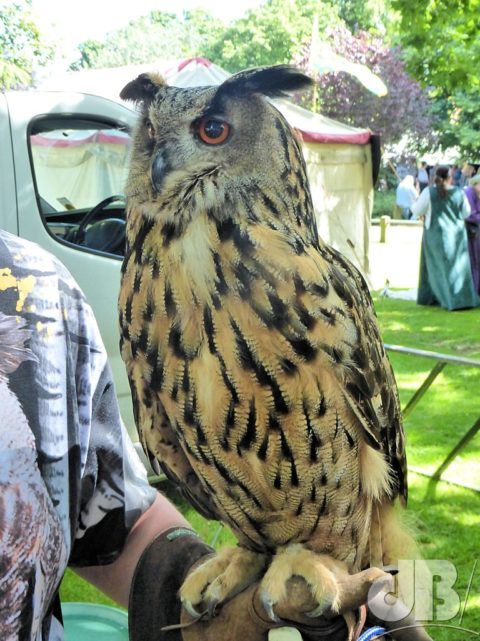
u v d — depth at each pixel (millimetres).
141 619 1451
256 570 1631
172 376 1410
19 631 1106
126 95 1872
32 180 3410
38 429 1170
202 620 1419
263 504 1582
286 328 1350
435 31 9211
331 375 1416
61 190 3711
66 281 1337
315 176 9344
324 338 1387
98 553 1433
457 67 9836
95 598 3182
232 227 1398
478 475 4516
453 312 9680
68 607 1967
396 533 1796
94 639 1816
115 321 3531
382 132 30641
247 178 1464
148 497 1478
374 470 1609
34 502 1136
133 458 1500
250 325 1339
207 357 1363
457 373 6730
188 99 1619
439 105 35406
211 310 1344
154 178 1513
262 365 1355
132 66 7961
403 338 8109
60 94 3588
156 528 1533
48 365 1218
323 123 9828
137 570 1476
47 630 1239
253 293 1338
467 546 3506
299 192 1515
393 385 1775
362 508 1648
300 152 1559
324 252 1572
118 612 1944
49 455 1174
